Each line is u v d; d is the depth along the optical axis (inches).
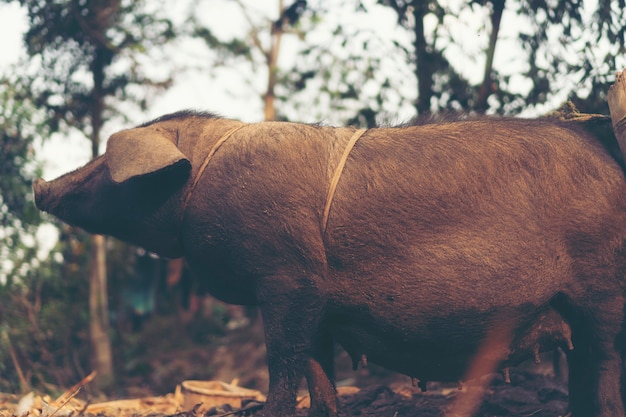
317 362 169.0
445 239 159.5
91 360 484.4
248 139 167.0
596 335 165.9
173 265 719.1
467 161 162.2
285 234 159.5
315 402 167.8
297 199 160.2
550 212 161.5
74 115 461.1
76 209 180.5
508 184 161.3
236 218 161.6
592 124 182.4
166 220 171.6
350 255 161.0
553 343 170.4
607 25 229.6
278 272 160.4
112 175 162.9
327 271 161.9
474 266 158.6
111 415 213.9
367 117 319.3
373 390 226.1
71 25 432.8
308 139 166.4
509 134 167.2
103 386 469.7
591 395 173.6
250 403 203.0
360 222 160.1
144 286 746.2
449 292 159.3
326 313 166.2
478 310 160.6
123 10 455.8
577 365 175.3
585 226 162.1
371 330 166.9
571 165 164.4
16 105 431.8
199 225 165.8
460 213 159.6
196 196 165.9
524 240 159.5
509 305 160.7
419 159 162.9
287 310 160.1
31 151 440.5
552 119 175.8
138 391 470.3
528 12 249.6
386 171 161.9
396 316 162.2
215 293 178.9
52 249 474.0
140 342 612.7
